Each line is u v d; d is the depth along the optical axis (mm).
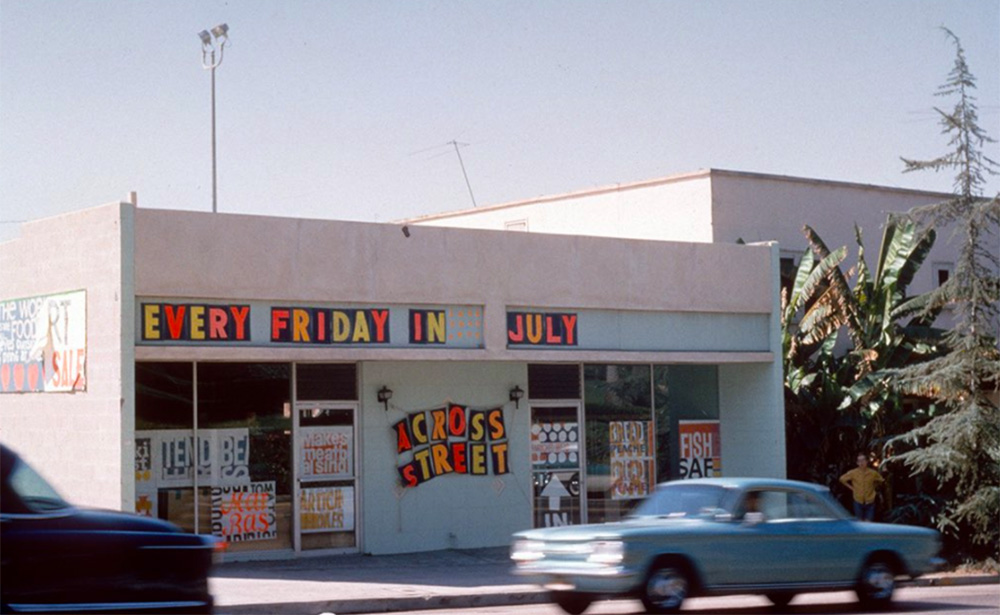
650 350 24016
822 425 27000
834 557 15977
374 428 22359
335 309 20531
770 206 29797
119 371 18375
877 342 26938
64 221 19844
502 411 23734
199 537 11398
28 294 20766
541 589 17969
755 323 25625
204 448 20625
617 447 25141
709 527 15039
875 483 24922
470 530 23203
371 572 19891
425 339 21422
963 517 24531
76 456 19375
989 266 33469
